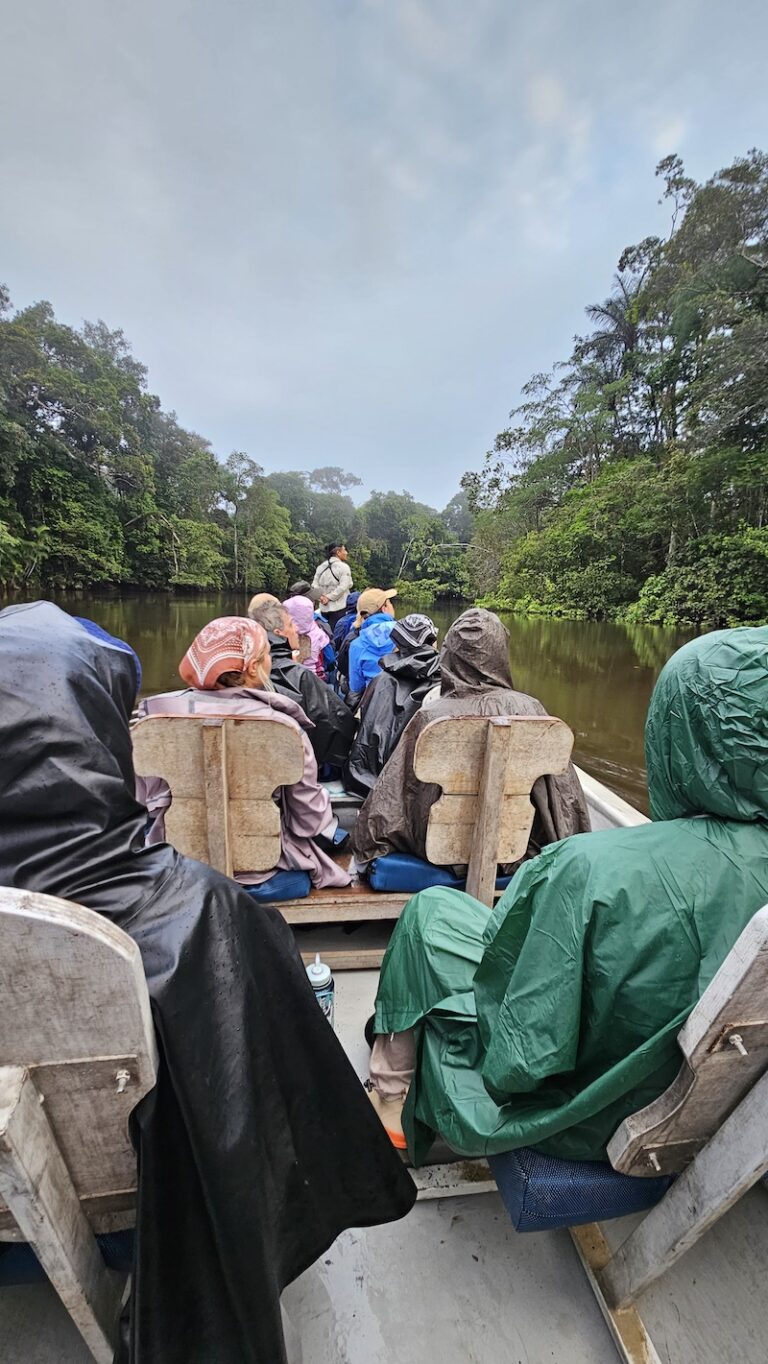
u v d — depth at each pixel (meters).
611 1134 0.84
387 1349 0.98
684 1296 1.05
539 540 27.28
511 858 1.91
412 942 1.32
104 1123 0.63
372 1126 0.91
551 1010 0.78
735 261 19.78
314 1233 0.87
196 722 1.56
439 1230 1.16
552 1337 1.00
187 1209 0.67
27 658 0.63
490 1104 0.95
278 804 1.87
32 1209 0.59
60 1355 0.93
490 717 1.72
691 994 0.73
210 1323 0.69
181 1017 0.63
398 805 1.99
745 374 16.47
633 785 6.45
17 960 0.50
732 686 0.74
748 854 0.76
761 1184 1.22
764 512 17.66
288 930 0.87
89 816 0.63
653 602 19.91
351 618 5.82
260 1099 0.74
